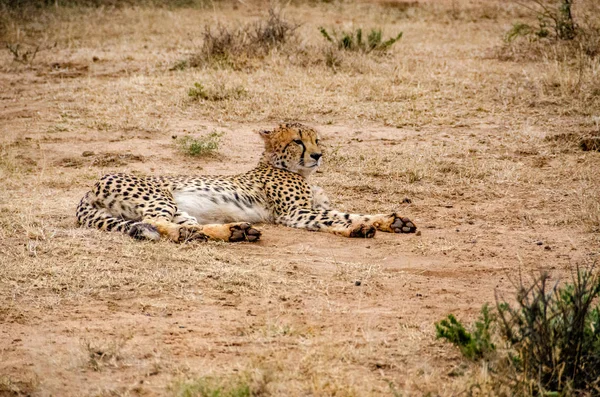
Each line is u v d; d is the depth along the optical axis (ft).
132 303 28.27
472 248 35.40
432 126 58.13
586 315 23.79
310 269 32.12
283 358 24.06
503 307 24.35
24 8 104.94
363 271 32.07
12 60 81.76
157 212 35.60
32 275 30.12
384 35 93.15
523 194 44.16
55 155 51.11
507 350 22.91
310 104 62.69
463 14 107.24
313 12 110.11
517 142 53.93
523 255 34.37
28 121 59.11
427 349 24.79
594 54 74.64
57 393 22.29
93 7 110.63
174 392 21.98
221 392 21.81
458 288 30.45
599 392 21.75
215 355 24.43
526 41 83.56
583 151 52.37
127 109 61.26
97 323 26.66
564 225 38.75
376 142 54.39
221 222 38.14
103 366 23.75
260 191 39.60
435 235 37.42
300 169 40.86
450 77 70.49
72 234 34.58
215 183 38.14
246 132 57.06
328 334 25.89
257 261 32.71
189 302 28.48
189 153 51.57
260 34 79.56
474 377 22.45
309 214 38.58
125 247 33.12
